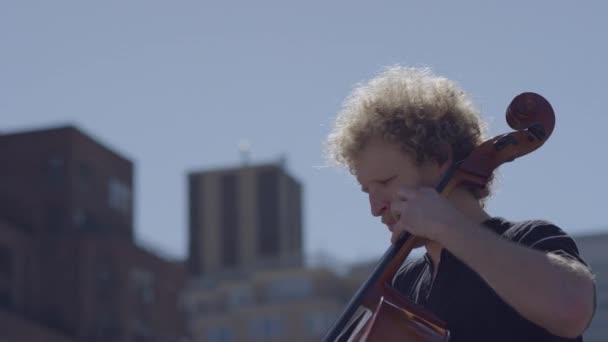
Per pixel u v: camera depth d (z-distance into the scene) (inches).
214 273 2226.9
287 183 2496.3
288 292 2057.1
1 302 1439.5
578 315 94.9
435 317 102.7
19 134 1588.3
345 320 104.9
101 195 1638.8
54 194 1566.2
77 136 1594.5
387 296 105.5
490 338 103.4
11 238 1476.4
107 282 1533.0
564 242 101.9
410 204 99.4
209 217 2470.5
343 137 110.1
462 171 106.6
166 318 1659.7
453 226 96.8
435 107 108.6
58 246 1524.4
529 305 94.6
